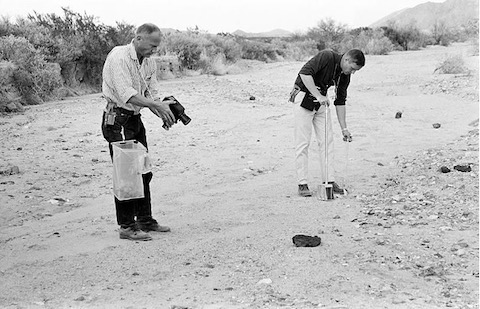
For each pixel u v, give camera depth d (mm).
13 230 6418
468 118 13227
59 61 21672
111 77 5797
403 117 13844
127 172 5789
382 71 26438
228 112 15352
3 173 9070
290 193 7746
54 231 6348
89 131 12852
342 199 7316
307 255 5246
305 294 4418
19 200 7656
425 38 55156
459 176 7812
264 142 11523
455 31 59938
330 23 53938
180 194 7855
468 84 18359
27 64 18938
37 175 9031
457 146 9859
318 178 8625
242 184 8359
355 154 10062
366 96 18266
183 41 31234
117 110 5965
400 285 4566
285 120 14094
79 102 17969
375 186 7867
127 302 4375
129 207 5926
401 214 6496
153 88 6172
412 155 9617
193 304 4301
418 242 5543
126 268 5105
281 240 5723
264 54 43250
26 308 4301
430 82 20000
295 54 46844
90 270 5082
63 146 11336
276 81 24672
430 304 4188
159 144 11477
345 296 4359
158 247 5645
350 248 5426
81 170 9422
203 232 6113
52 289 4688
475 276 4715
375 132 12078
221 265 5105
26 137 12234
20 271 5105
